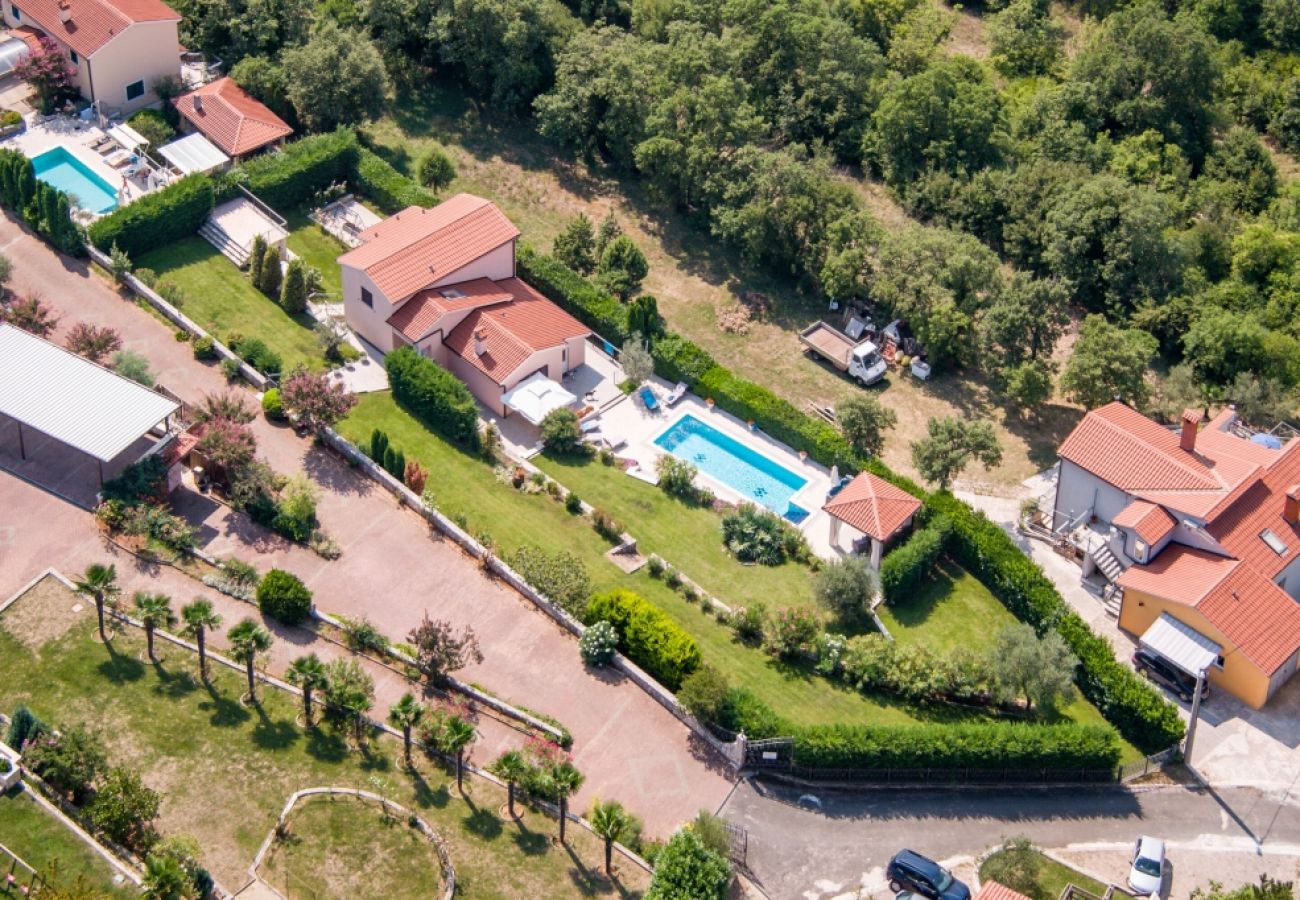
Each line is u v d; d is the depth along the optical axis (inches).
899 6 5664.4
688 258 4808.1
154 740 3127.5
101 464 3690.9
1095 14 6058.1
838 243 4574.3
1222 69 5531.5
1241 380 4286.4
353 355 4269.2
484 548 3688.5
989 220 4936.0
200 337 4168.3
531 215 4879.4
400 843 3006.9
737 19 5315.0
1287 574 3791.8
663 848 3038.9
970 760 3329.2
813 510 4025.6
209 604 3225.9
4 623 3329.2
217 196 4581.7
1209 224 4877.0
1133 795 3376.0
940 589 3814.0
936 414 4350.4
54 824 2891.2
